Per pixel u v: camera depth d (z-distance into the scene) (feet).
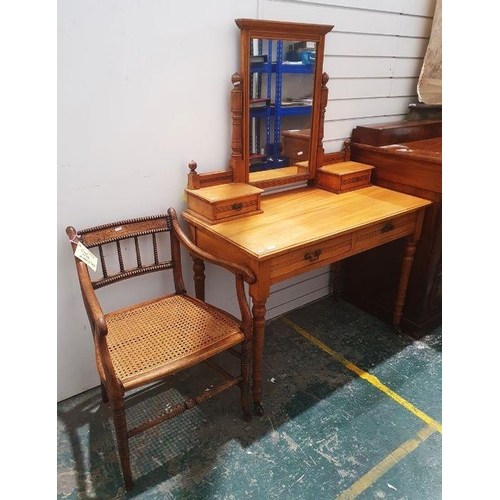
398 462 4.90
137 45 4.79
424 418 5.52
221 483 4.63
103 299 5.64
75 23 4.36
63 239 5.03
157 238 5.82
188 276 6.33
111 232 5.14
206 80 5.44
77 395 5.84
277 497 4.48
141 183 5.39
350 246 5.60
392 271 7.25
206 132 5.70
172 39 5.00
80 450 5.00
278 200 6.40
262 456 4.96
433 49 7.57
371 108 7.62
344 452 5.02
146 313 5.27
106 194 5.16
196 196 5.52
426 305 7.02
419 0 7.42
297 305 8.12
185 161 5.66
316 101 6.38
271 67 5.74
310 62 6.09
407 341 7.14
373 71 7.32
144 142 5.23
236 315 7.16
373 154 7.07
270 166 6.31
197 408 5.66
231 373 6.31
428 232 6.52
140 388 5.99
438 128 7.82
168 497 4.47
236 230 5.25
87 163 4.91
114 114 4.90
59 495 4.48
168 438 5.18
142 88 4.99
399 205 6.13
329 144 7.29
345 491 4.56
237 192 5.58
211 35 5.27
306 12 6.06
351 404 5.75
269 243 4.85
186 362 4.40
